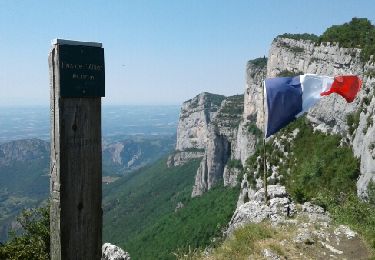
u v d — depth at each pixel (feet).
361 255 47.37
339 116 214.90
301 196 72.69
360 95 195.62
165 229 340.59
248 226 56.13
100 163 13.76
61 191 12.90
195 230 286.05
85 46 13.00
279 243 49.96
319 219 59.93
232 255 47.52
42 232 96.53
